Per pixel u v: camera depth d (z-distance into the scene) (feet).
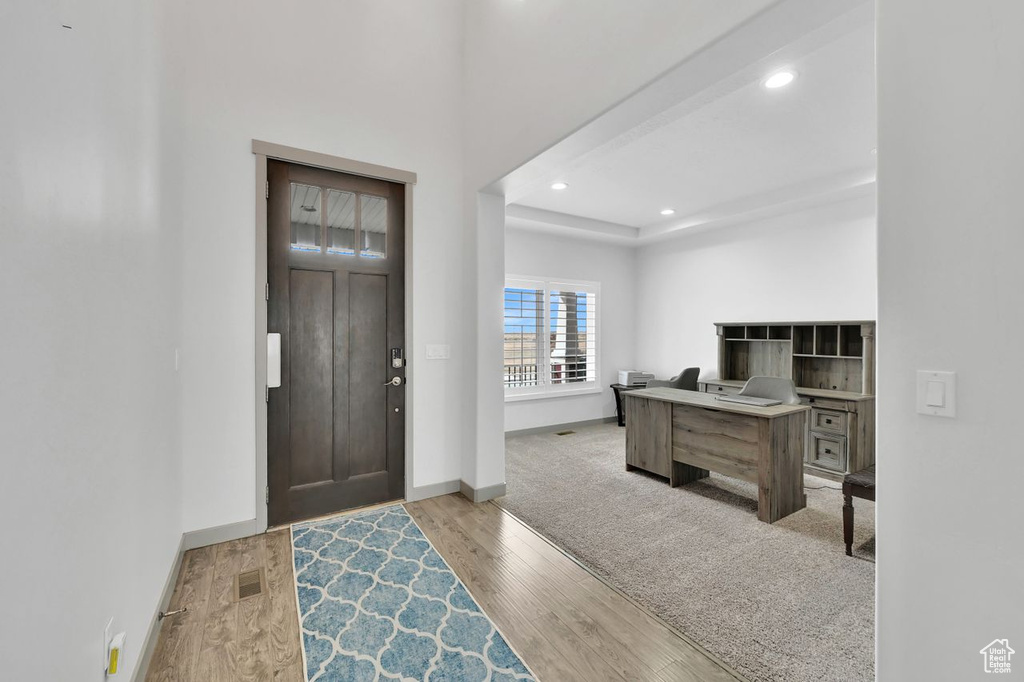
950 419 3.35
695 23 5.47
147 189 5.47
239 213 8.40
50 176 2.96
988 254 3.15
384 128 9.96
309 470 9.31
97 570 3.66
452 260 10.90
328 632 5.80
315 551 7.95
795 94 8.88
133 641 4.67
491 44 9.80
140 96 5.16
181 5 7.57
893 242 3.64
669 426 11.79
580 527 9.12
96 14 3.78
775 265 16.25
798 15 4.76
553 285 19.20
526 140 8.64
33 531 2.67
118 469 4.22
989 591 3.17
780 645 5.63
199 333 8.03
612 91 6.70
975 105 3.21
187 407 7.93
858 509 10.24
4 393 2.39
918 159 3.50
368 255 9.89
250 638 5.68
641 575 7.27
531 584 6.97
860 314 14.02
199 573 7.18
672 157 12.05
